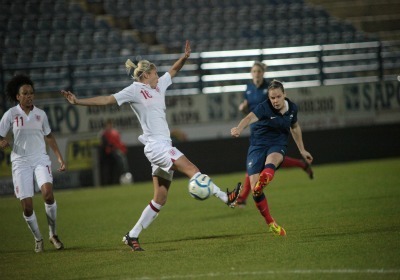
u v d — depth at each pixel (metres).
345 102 85.44
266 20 109.44
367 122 86.19
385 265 24.97
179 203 54.47
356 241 30.39
